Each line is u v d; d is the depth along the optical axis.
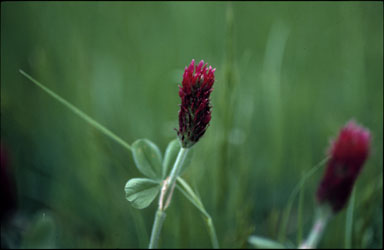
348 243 0.43
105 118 0.63
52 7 0.75
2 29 0.72
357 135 0.42
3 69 0.66
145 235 0.45
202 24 0.82
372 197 0.45
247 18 0.87
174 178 0.36
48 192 0.54
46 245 0.41
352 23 0.69
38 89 0.59
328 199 0.42
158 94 0.67
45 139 0.57
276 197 0.53
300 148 0.57
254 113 0.64
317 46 0.79
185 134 0.35
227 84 0.47
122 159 0.53
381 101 0.58
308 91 0.68
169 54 0.75
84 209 0.51
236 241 0.44
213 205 0.48
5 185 0.42
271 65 0.61
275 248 0.42
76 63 0.60
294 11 0.86
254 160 0.59
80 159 0.52
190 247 0.46
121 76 0.70
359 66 0.64
